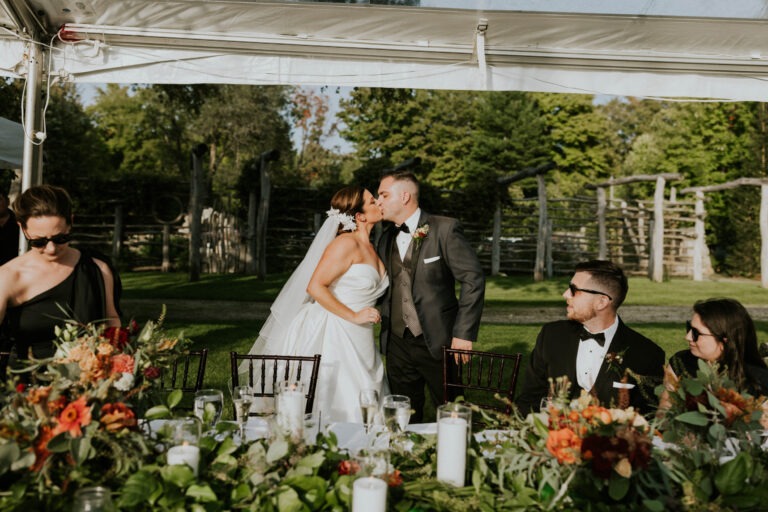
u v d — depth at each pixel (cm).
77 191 1513
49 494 137
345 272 341
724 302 252
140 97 2430
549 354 279
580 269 270
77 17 353
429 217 363
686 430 160
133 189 1523
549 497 148
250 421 230
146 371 173
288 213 1557
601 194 1572
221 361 591
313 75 381
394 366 371
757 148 1856
